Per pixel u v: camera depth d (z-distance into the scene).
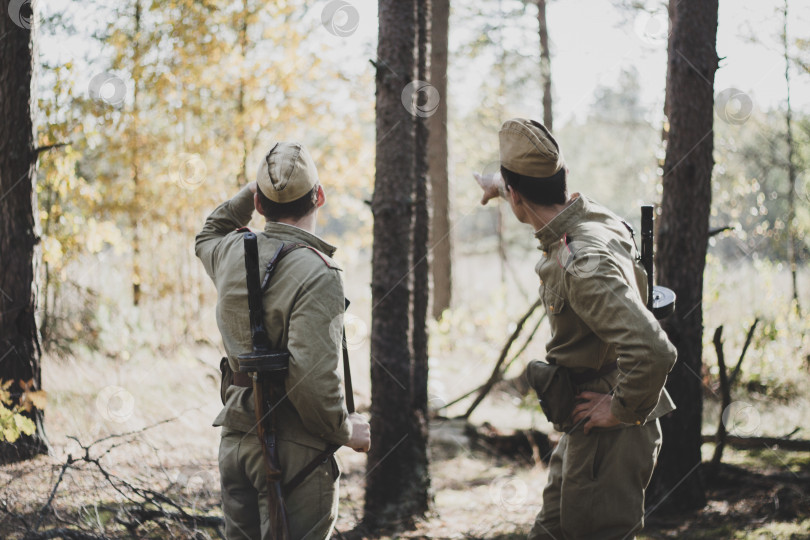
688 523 3.60
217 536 3.15
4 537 2.88
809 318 7.70
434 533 3.62
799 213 8.36
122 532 3.04
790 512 3.70
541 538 2.29
